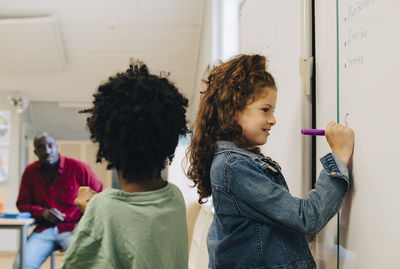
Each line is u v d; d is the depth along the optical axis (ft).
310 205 2.75
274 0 4.93
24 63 14.30
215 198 3.15
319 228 2.75
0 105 16.21
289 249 2.93
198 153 3.43
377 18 2.67
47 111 17.58
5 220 9.32
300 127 4.00
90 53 14.24
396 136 2.45
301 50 4.00
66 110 17.52
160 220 2.69
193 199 9.32
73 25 13.10
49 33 12.97
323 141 3.61
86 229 2.52
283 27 4.58
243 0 6.78
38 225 9.75
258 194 2.84
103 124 2.69
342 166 2.87
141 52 14.33
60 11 12.55
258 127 3.14
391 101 2.51
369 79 2.78
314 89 3.91
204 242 7.38
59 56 14.03
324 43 3.61
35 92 16.22
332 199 2.81
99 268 2.43
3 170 16.15
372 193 2.73
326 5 3.57
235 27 9.99
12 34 12.91
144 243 2.55
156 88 2.74
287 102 4.45
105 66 14.84
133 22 13.05
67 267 2.47
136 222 2.57
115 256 2.47
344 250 3.14
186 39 13.82
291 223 2.73
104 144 2.69
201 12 12.70
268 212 2.81
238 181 2.95
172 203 2.88
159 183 2.89
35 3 12.18
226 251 3.08
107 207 2.56
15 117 16.28
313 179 3.94
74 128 18.42
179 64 14.99
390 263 2.52
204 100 3.44
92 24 13.07
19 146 16.43
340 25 3.26
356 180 2.96
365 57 2.85
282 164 4.65
